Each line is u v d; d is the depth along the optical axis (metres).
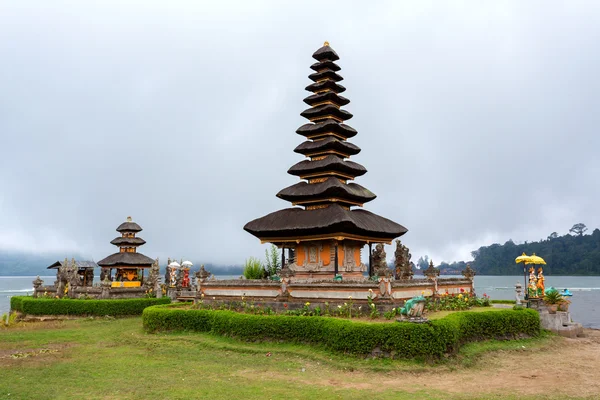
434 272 32.25
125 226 54.91
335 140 37.00
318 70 41.12
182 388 17.59
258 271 46.78
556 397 16.72
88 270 55.78
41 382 18.52
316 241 35.06
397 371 19.92
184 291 48.81
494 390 17.55
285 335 25.22
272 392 17.05
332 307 27.50
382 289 25.92
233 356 23.61
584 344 29.94
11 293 128.75
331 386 17.97
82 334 31.83
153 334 30.39
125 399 16.20
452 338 21.92
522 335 28.70
